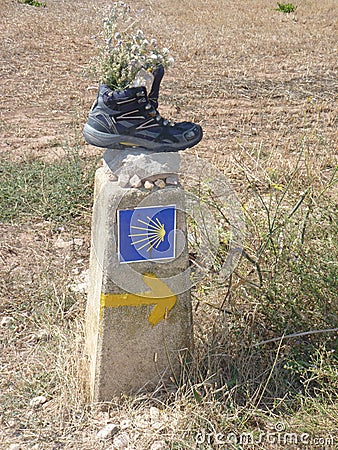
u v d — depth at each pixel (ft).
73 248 11.01
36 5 36.99
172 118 17.13
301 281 8.79
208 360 8.11
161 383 8.16
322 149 14.44
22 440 7.77
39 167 12.96
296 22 35.09
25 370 8.57
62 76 21.16
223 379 8.23
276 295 8.73
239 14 37.14
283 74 22.65
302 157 13.96
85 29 28.91
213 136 15.83
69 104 18.20
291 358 8.43
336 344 8.43
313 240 9.38
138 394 8.13
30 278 10.23
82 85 20.17
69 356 8.38
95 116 7.66
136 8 37.81
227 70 22.79
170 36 28.71
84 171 12.90
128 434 7.79
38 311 9.39
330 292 8.73
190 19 34.37
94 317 8.06
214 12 37.63
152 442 7.70
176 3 40.88
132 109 7.56
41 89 19.51
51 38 26.81
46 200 11.89
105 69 7.61
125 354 8.00
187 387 8.01
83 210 11.91
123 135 7.64
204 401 7.86
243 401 8.07
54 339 8.91
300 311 8.74
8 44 25.21
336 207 9.89
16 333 9.15
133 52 7.61
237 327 8.65
